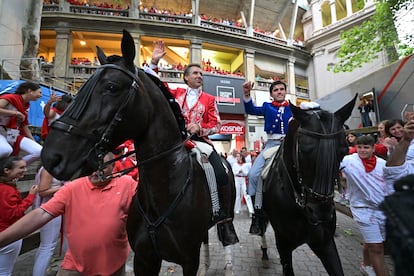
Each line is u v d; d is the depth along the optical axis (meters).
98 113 1.25
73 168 1.16
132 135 1.45
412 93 6.20
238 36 19.09
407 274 0.49
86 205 1.85
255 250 4.24
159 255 1.73
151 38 17.45
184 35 17.73
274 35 23.38
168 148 1.71
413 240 0.49
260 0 21.06
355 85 8.36
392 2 9.43
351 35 11.57
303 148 1.78
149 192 1.68
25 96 3.20
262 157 3.15
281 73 22.27
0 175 2.28
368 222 2.58
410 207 0.58
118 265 1.92
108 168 1.88
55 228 2.84
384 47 10.95
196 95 2.61
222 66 22.09
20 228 1.58
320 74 22.62
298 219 2.19
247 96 3.24
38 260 2.74
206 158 2.16
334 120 1.79
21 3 9.70
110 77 1.32
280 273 3.36
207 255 3.31
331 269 1.90
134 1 16.95
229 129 17.78
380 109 7.20
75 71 15.73
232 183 2.81
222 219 2.29
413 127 2.17
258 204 2.76
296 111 1.88
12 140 3.07
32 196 2.46
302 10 24.36
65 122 1.21
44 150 1.17
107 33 16.52
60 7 15.88
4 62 8.73
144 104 1.47
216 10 21.08
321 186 1.67
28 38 8.81
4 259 2.22
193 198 1.81
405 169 2.24
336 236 4.75
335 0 22.48
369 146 2.67
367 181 2.59
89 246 1.81
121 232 1.93
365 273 3.20
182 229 1.72
